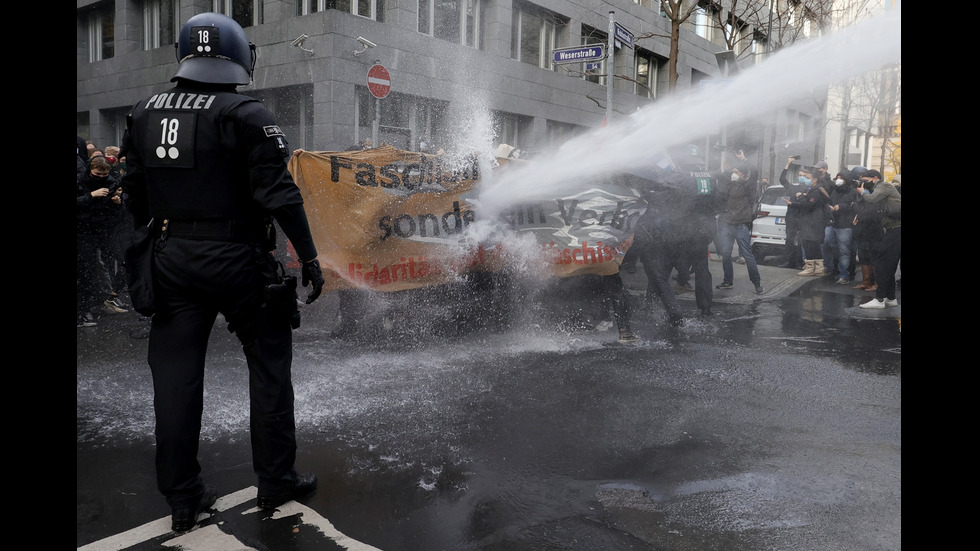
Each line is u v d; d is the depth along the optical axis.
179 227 2.67
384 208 5.73
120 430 3.78
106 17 19.52
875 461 3.42
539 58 18.86
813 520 2.81
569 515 2.85
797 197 11.32
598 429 3.87
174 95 2.72
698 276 7.52
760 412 4.23
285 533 2.69
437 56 15.78
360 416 4.02
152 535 2.67
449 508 2.90
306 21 14.16
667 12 12.58
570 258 6.12
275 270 2.85
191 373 2.72
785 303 8.80
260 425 2.85
